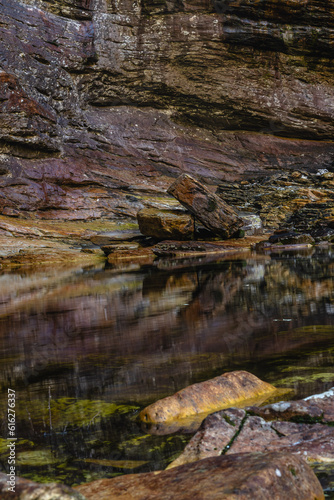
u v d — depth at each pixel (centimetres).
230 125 2744
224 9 2456
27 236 1652
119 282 873
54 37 2245
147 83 2522
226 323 454
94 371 323
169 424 235
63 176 2109
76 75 2361
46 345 409
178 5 2422
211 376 298
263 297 602
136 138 2486
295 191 2291
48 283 910
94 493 167
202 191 1631
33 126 2048
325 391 258
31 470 194
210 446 198
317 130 2773
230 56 2572
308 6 2492
